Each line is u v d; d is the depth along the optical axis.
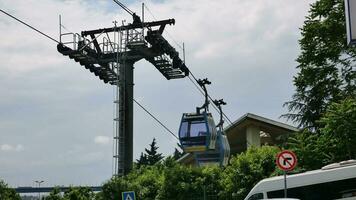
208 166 41.94
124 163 46.59
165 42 45.31
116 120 47.50
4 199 42.75
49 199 47.00
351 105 29.69
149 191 42.06
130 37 46.47
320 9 42.94
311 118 42.31
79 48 47.50
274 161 37.50
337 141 29.88
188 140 45.72
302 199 23.97
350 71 41.41
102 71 50.25
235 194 37.53
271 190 24.45
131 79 48.47
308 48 42.56
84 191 46.44
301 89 42.88
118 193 41.72
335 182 23.77
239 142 59.28
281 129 55.03
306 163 31.28
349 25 21.42
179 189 40.31
